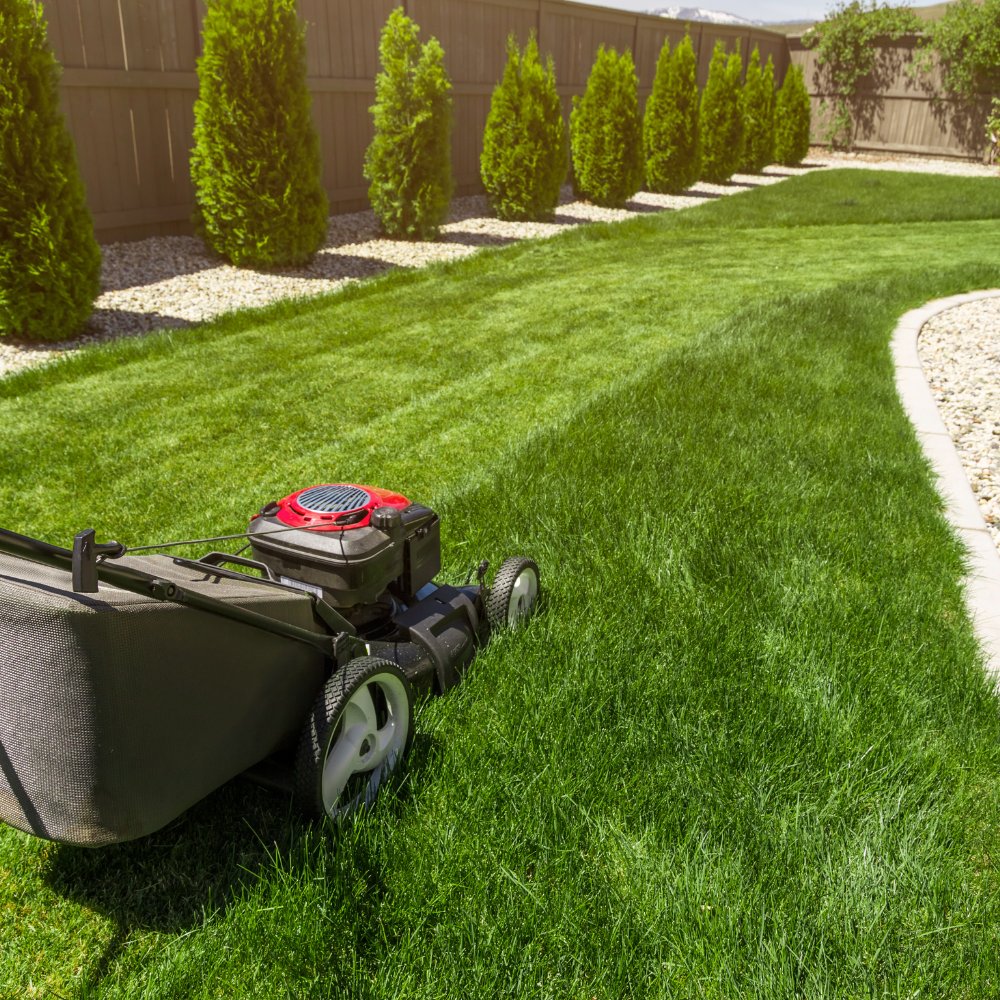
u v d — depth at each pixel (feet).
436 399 23.27
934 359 28.02
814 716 10.68
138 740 7.11
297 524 9.98
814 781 9.68
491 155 54.34
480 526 15.64
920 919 8.00
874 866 8.48
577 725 10.41
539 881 8.31
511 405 22.82
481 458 19.44
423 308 32.73
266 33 35.09
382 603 11.36
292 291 35.65
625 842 8.72
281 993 7.20
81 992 7.19
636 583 13.87
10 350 27.04
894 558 14.87
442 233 48.91
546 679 11.35
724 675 11.57
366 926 7.78
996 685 11.59
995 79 96.94
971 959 7.63
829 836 8.95
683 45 68.90
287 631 8.33
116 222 40.40
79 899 8.22
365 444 20.24
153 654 7.04
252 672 8.19
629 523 15.70
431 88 44.24
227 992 7.28
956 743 10.36
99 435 20.43
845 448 19.36
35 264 26.78
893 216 56.80
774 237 50.57
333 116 50.37
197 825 9.05
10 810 7.38
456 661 11.35
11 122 25.26
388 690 9.59
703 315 31.91
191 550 15.03
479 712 10.66
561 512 16.22
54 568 7.20
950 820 9.10
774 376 24.08
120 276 36.19
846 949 7.59
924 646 12.21
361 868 8.33
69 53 37.09
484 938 7.67
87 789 7.00
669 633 12.42
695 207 61.21
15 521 16.19
